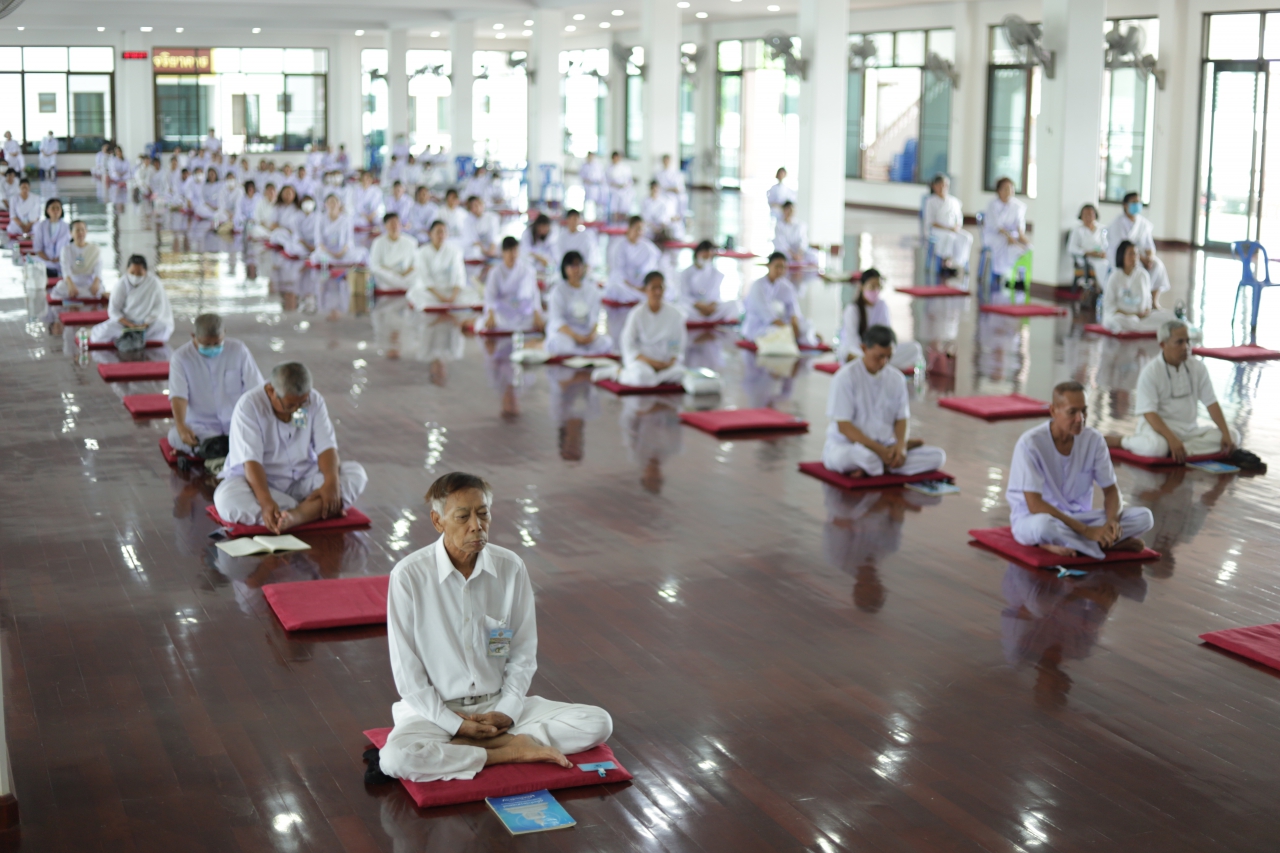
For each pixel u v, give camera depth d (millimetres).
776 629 5117
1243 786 3920
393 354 11227
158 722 4215
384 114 37750
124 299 11102
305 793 3770
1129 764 4047
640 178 22031
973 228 22828
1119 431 8516
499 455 7781
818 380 10383
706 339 12438
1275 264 17172
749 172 30219
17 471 7195
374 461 7586
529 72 25609
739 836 3576
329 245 17453
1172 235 19562
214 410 7332
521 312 12453
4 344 11148
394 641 3738
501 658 3832
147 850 3455
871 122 26312
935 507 6824
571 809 3701
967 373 10562
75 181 31328
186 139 33469
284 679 4562
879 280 10125
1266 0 17625
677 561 5910
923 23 24234
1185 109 19047
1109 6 20125
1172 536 6367
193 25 27391
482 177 25469
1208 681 4695
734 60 29844
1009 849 3525
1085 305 14328
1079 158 15023
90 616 5129
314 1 23406
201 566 5715
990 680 4668
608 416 8922
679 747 4105
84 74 32375
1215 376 10516
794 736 4195
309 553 5910
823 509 6758
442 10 26000
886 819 3680
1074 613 5336
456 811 3674
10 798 3570
